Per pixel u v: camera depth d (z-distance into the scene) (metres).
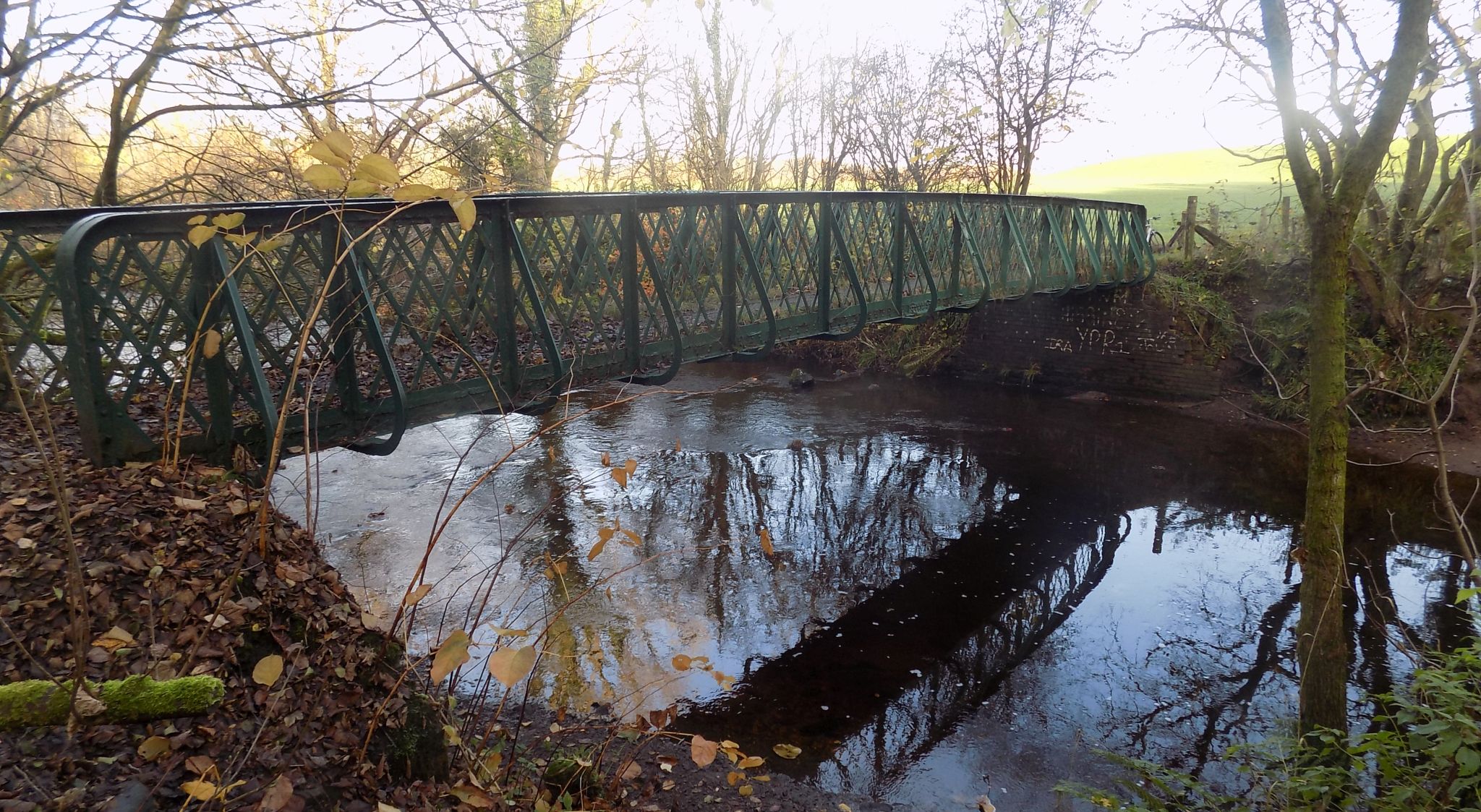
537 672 6.53
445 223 4.79
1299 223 15.56
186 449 3.72
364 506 10.02
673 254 6.80
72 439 3.75
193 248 3.60
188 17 5.70
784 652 7.25
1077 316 16.83
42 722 2.02
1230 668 7.16
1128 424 14.70
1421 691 4.02
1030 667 7.13
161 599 2.89
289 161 8.47
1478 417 12.70
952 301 10.91
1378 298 13.51
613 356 6.26
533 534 9.47
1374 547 9.51
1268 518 10.69
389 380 4.41
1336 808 4.23
